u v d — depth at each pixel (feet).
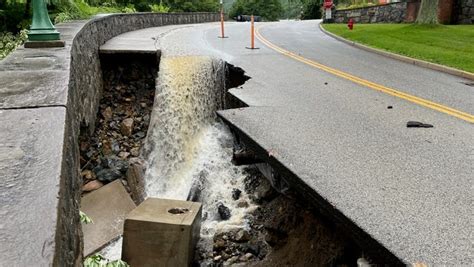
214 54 35.22
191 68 29.60
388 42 46.03
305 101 22.16
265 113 19.72
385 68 33.17
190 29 66.03
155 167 25.72
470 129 17.60
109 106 30.42
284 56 37.55
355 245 11.93
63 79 12.19
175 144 26.89
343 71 31.30
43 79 12.12
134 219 16.24
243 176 21.71
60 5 36.94
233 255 16.80
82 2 44.39
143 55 32.55
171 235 16.05
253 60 34.45
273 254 16.06
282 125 17.79
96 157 25.08
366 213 10.30
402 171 13.00
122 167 24.34
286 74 29.60
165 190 23.73
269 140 15.78
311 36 58.44
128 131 27.81
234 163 19.89
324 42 50.67
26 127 8.20
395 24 67.46
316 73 30.22
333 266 12.66
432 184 12.05
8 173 6.33
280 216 17.12
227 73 32.17
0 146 7.29
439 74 30.99
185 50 36.70
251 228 18.15
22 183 6.08
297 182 12.55
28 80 11.94
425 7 57.31
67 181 8.02
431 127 17.76
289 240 15.79
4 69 13.50
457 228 9.66
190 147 26.43
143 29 60.18
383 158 14.10
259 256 16.46
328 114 19.65
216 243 17.37
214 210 20.03
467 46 41.86
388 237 9.26
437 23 57.82
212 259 16.69
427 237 9.27
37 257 4.72
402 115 19.63
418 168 13.26
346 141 15.80
